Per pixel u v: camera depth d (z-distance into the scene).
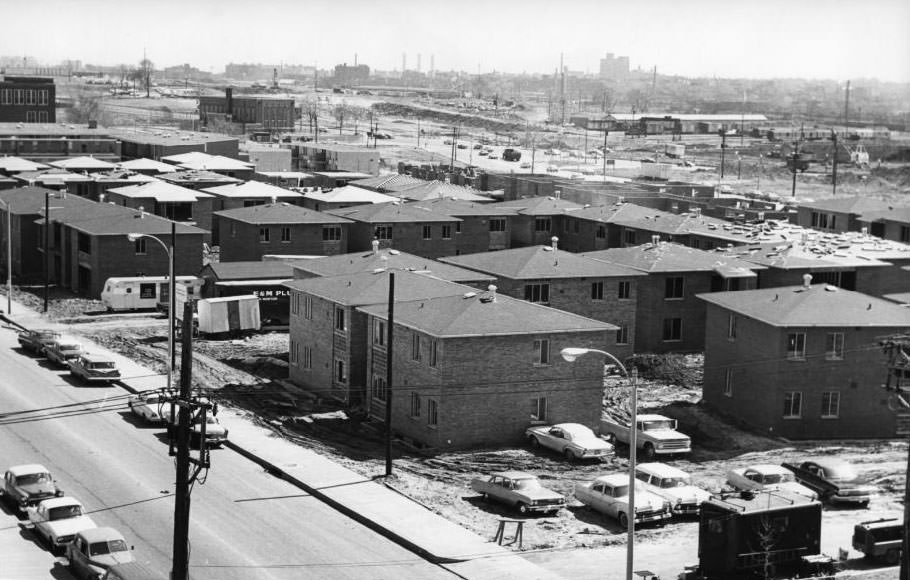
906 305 88.00
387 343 74.12
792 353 79.56
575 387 77.62
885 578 53.81
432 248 140.38
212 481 66.62
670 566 54.97
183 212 153.75
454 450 74.81
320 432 78.62
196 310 110.06
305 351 91.12
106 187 169.38
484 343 75.31
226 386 90.31
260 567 53.75
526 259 101.25
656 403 87.75
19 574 52.00
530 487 63.06
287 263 105.31
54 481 63.53
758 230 126.88
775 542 53.50
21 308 120.12
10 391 85.38
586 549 57.22
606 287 100.81
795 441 79.69
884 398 80.44
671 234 128.25
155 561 53.50
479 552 56.06
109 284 118.88
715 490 66.75
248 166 196.00
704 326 104.75
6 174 179.62
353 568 54.09
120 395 85.75
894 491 68.31
